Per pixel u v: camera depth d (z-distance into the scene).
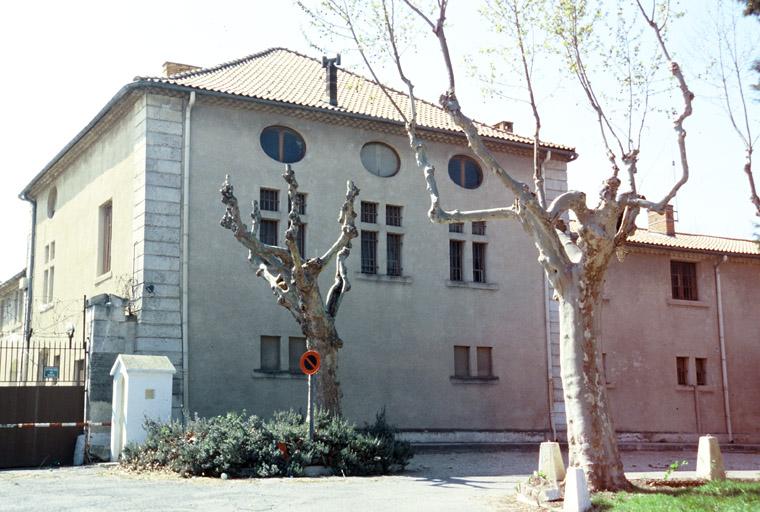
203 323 21.16
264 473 14.89
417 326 24.17
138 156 21.69
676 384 29.61
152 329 20.45
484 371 25.25
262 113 22.88
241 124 22.56
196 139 21.91
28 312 30.52
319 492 12.92
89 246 25.19
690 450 27.64
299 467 15.20
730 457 25.50
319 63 28.05
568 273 13.55
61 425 19.28
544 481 12.43
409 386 23.73
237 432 15.32
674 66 13.82
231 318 21.53
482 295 25.44
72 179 27.56
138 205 21.36
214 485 13.70
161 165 21.36
